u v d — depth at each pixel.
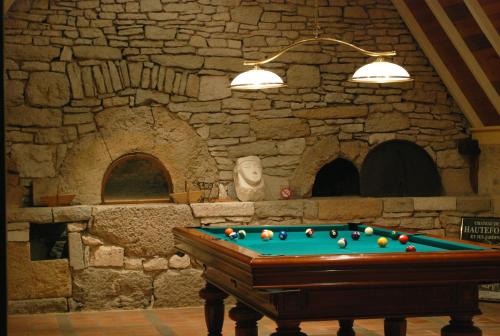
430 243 4.43
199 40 7.23
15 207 6.63
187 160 7.21
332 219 7.20
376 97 7.66
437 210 7.44
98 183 6.97
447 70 7.54
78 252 6.66
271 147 7.41
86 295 6.68
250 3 7.39
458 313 3.66
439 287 3.63
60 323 6.15
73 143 6.92
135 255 6.81
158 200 7.21
